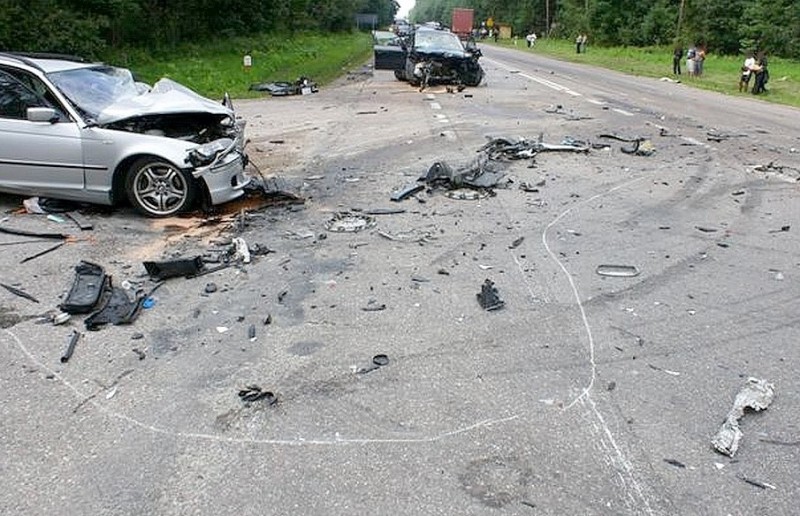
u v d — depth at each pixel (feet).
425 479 10.13
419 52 71.31
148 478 10.12
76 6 74.54
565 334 15.03
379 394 12.47
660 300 16.99
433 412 11.91
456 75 71.77
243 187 24.73
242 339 14.52
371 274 18.37
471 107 55.52
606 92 73.46
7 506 9.49
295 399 12.27
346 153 35.58
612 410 12.07
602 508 9.59
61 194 23.26
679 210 25.57
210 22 114.93
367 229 22.36
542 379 13.10
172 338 14.52
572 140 39.65
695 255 20.42
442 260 19.56
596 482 10.14
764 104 69.05
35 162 22.89
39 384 12.66
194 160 22.45
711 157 36.37
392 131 42.80
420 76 70.38
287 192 25.76
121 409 11.91
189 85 67.21
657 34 205.26
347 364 13.55
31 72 23.15
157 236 21.26
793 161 35.96
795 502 9.78
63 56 26.45
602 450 10.93
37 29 65.51
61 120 22.76
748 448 11.06
